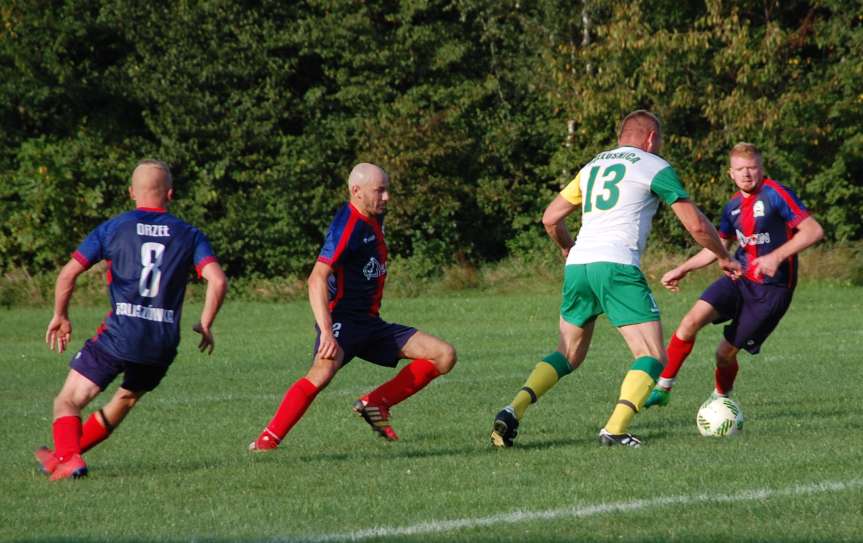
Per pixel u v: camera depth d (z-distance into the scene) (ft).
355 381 137.18
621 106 301.43
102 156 321.32
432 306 253.24
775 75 298.56
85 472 71.82
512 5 327.67
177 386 135.03
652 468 69.87
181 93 316.40
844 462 70.79
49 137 322.96
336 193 328.29
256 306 271.90
